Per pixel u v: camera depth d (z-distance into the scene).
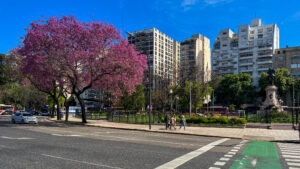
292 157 9.63
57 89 48.31
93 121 35.16
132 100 55.06
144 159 8.65
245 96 77.06
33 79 37.12
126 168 7.28
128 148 11.15
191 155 9.66
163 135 18.88
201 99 58.22
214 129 23.91
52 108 53.03
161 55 116.19
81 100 32.25
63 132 19.36
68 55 27.44
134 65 29.80
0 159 8.30
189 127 26.12
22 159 8.36
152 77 64.31
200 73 60.75
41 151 9.96
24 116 29.02
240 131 22.05
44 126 26.11
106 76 30.62
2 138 13.98
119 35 30.17
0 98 70.50
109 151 10.21
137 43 114.88
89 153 9.66
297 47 82.75
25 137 14.88
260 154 10.26
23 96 69.56
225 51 99.69
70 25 28.62
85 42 28.41
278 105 41.31
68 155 9.18
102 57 29.08
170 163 8.09
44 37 27.47
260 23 97.75
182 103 60.81
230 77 81.75
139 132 21.44
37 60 26.84
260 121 29.41
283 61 85.06
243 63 93.94
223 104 85.50
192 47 116.62
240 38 95.50
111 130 23.09
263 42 90.12
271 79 44.09
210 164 8.09
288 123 27.92
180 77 59.84
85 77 30.00
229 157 9.41
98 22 29.36
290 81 71.88
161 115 32.78
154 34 110.81
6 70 61.41
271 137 17.58
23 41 28.56
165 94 54.53
